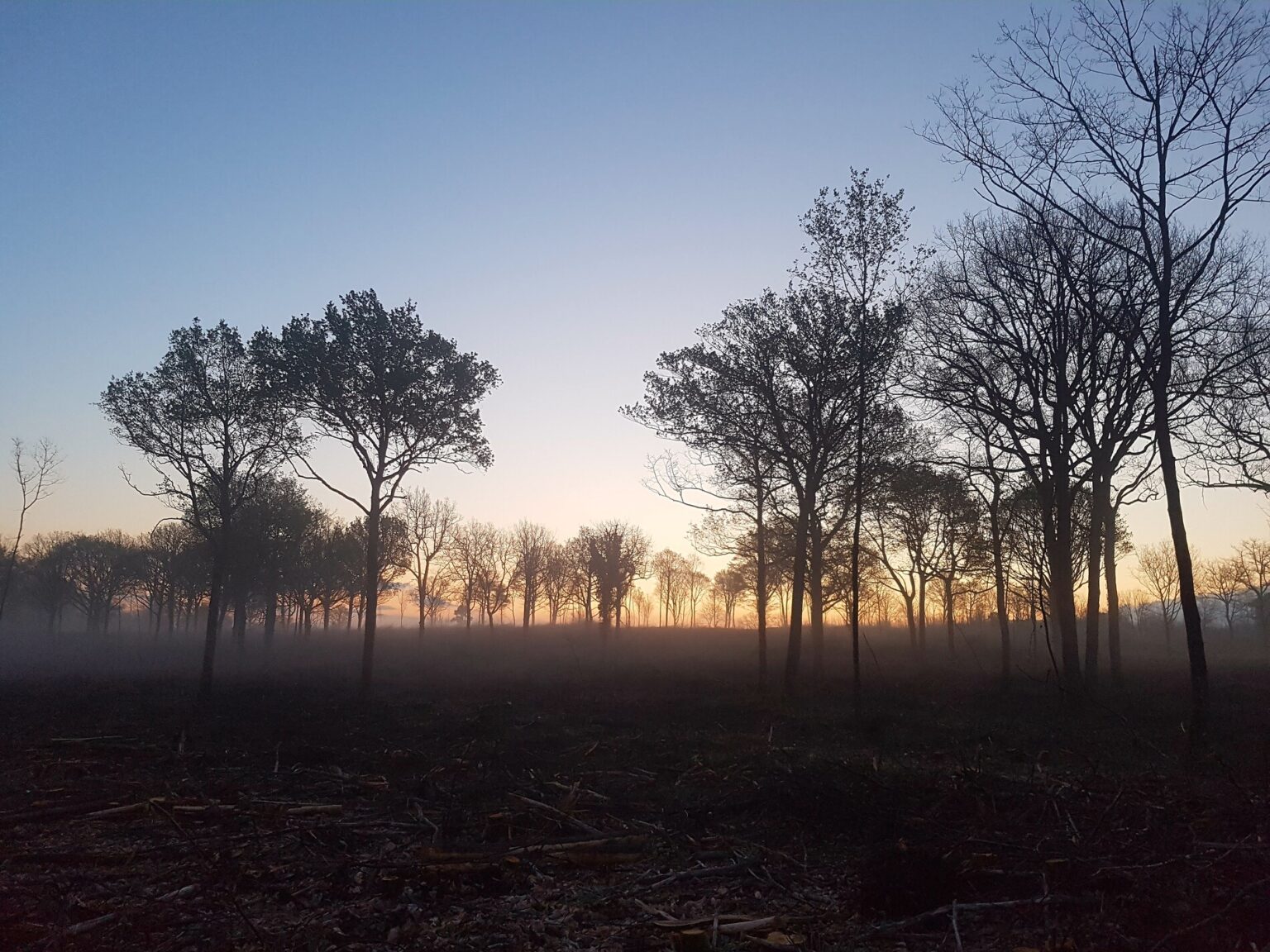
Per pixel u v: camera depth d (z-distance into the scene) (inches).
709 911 297.1
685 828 403.2
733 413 1026.7
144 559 2657.5
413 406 1014.4
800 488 1040.2
